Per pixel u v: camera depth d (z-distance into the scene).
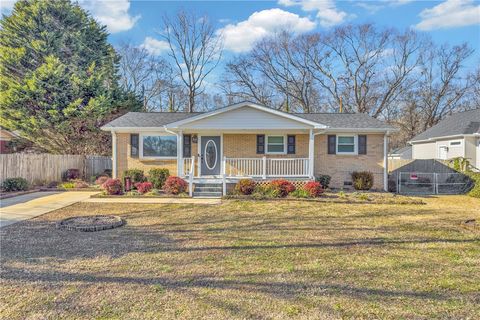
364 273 4.78
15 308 3.61
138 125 15.52
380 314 3.53
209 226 7.95
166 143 15.89
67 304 3.71
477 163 18.06
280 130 14.64
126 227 7.80
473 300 3.90
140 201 12.02
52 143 22.27
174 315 3.48
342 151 15.63
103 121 22.88
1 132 23.81
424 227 7.93
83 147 22.66
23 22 23.06
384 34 32.84
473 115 20.12
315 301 3.84
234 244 6.34
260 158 15.01
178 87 35.38
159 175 14.87
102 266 5.01
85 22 27.05
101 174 19.47
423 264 5.20
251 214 9.55
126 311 3.56
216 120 14.09
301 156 15.71
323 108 35.12
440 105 33.34
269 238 6.82
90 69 23.20
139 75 36.06
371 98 34.09
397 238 6.85
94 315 3.47
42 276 4.58
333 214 9.61
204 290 4.13
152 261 5.27
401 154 29.12
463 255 5.68
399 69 33.69
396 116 34.84
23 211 9.84
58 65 21.69
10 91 19.98
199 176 15.60
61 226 7.62
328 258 5.48
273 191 12.81
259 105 13.95
